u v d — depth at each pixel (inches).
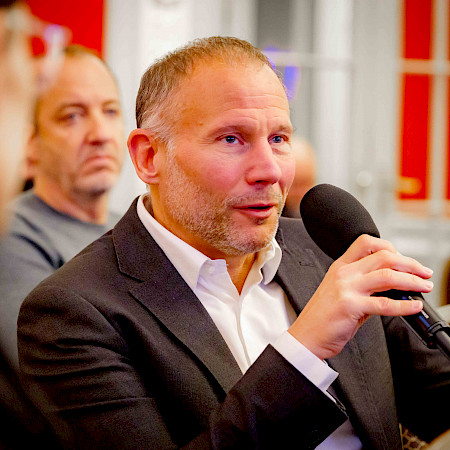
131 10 283.1
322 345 81.7
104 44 280.1
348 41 315.9
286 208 250.7
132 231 106.3
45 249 137.3
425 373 117.1
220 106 94.1
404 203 327.9
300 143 255.8
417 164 327.0
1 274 123.3
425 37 321.4
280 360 82.5
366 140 321.1
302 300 109.6
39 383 89.4
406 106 323.6
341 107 318.3
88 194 157.1
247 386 82.4
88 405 87.4
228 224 95.3
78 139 154.2
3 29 27.9
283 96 99.3
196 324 96.1
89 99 156.9
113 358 90.6
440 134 327.3
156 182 103.0
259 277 107.3
